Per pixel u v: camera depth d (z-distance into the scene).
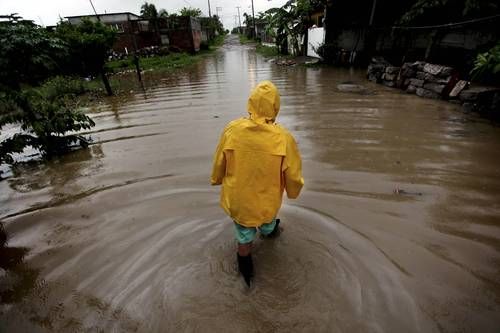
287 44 24.41
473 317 2.03
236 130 2.03
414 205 3.31
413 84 8.66
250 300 2.22
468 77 9.05
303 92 9.46
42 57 4.74
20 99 4.77
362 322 2.01
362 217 3.14
